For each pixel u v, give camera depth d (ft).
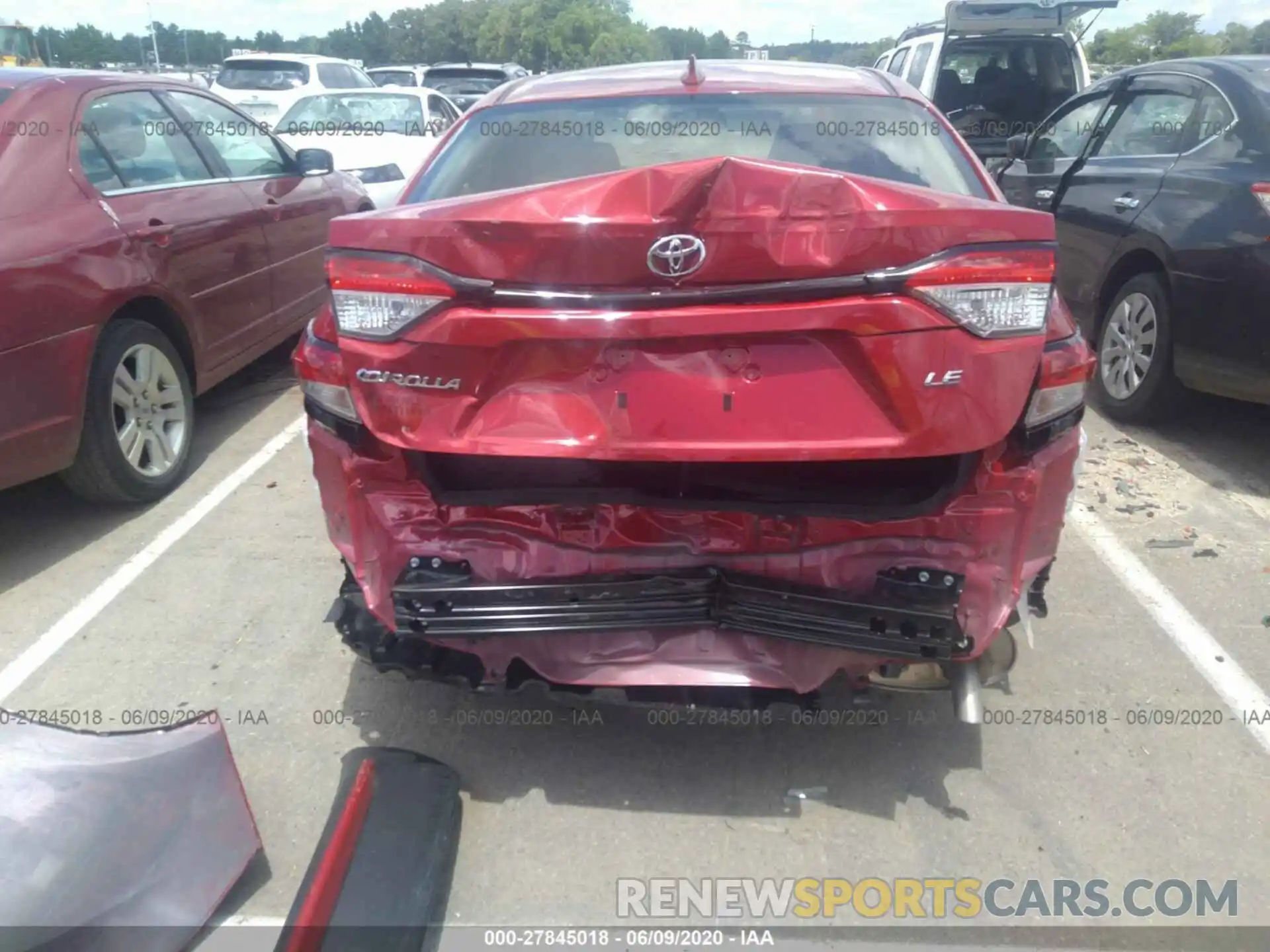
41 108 13.61
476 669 8.66
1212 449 16.40
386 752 9.00
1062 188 19.31
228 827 8.07
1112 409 17.60
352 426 8.04
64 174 13.38
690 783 9.14
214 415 18.44
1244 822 8.69
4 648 11.27
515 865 8.30
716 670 8.08
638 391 7.21
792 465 8.48
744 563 7.96
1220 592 12.12
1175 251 15.40
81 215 13.25
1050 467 8.02
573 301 7.00
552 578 7.98
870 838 8.55
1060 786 9.07
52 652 11.19
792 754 9.48
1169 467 15.67
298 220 19.19
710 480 8.34
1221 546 13.21
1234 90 15.78
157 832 7.64
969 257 6.84
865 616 7.63
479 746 9.62
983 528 7.79
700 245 6.78
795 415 7.15
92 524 14.14
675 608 7.80
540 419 7.34
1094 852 8.40
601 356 7.18
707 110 10.65
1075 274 18.71
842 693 8.59
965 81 32.53
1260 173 14.40
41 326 12.15
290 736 9.82
